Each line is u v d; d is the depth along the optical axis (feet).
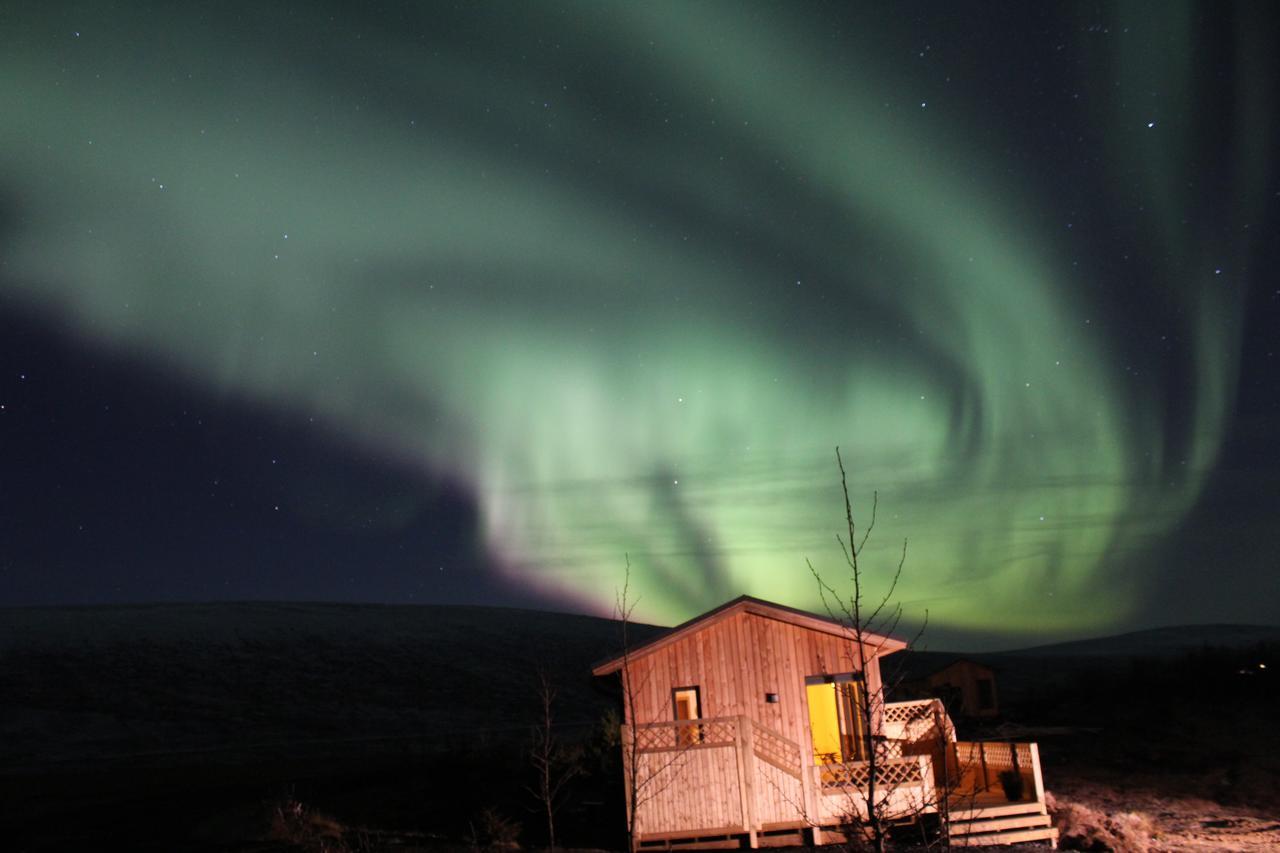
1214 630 495.82
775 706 61.16
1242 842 57.06
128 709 192.24
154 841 67.21
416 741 156.97
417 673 239.50
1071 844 55.21
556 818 68.28
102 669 224.94
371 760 127.44
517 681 234.99
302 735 172.04
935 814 55.62
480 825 65.46
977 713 125.90
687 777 57.88
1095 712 113.29
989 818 56.70
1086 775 82.23
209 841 64.80
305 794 88.28
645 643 62.13
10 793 107.04
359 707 201.67
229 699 204.64
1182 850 55.01
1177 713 103.04
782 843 56.44
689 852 56.75
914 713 68.64
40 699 197.16
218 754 145.48
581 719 188.96
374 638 281.54
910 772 58.13
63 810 90.27
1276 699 103.14
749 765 57.93
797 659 62.03
